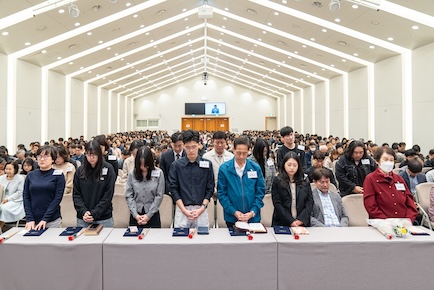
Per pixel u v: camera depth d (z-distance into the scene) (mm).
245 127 29359
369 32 9711
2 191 4645
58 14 8695
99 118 20281
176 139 4094
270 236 2436
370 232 2553
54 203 3037
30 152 6984
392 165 2824
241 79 26375
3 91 10836
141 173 3107
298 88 22938
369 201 2893
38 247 2291
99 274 2285
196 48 18359
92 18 9531
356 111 14641
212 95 29328
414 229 2529
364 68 13914
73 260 2285
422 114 9953
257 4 10234
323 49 12828
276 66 18219
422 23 8258
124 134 18562
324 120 18469
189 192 2998
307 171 4484
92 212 2930
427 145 9766
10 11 7809
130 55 15297
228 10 11617
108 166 3082
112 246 2281
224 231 2605
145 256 2268
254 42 14805
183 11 11711
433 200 3438
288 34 12500
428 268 2314
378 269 2303
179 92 29281
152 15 11023
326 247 2291
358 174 4086
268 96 29391
